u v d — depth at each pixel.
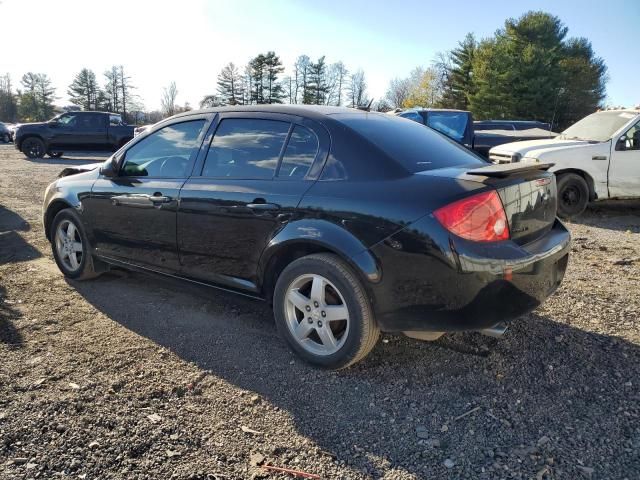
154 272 4.17
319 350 3.18
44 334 3.63
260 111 3.66
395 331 2.94
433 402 2.85
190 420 2.67
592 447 2.46
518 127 16.47
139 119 83.81
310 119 3.38
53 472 2.25
